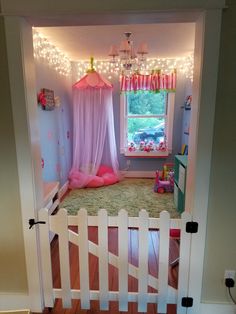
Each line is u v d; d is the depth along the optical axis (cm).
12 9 131
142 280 163
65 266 166
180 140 497
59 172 392
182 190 308
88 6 129
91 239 270
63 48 365
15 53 136
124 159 510
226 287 161
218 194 148
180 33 290
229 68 133
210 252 157
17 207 158
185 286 162
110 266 217
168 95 481
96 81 419
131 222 156
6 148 150
